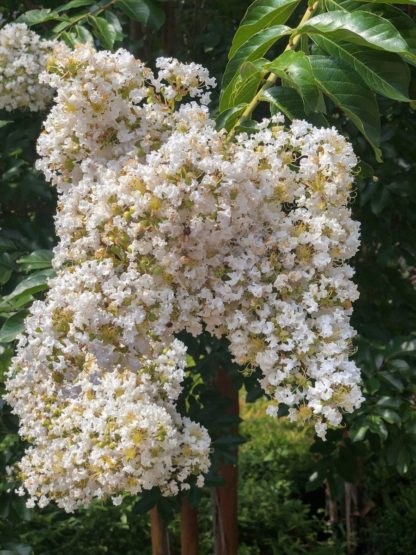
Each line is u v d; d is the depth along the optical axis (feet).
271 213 2.08
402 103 4.67
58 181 2.44
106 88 2.25
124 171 2.09
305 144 2.11
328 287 2.10
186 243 2.04
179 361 2.57
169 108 2.37
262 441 9.30
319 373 2.02
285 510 8.09
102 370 2.21
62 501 2.50
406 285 5.12
